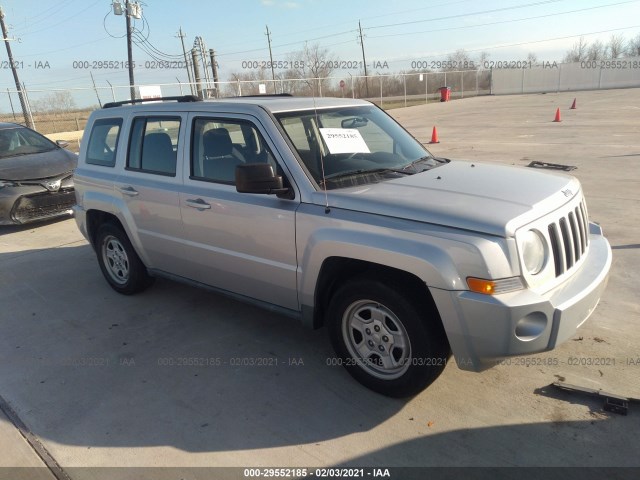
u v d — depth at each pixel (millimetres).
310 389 3439
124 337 4332
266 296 3812
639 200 7305
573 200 3223
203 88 25750
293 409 3240
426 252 2783
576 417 2988
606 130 15242
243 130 3775
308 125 3793
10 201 7891
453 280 2723
